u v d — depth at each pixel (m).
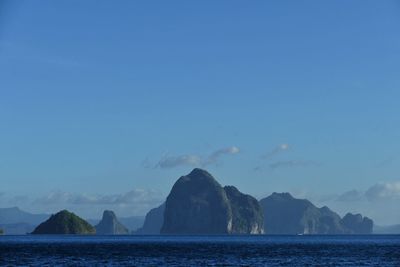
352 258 135.88
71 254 148.38
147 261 123.69
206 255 148.00
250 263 118.50
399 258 136.00
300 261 124.56
